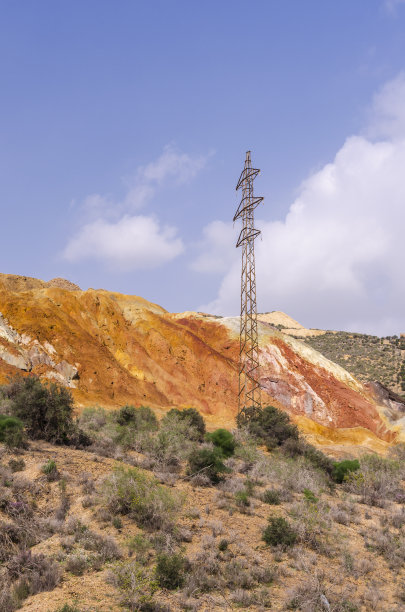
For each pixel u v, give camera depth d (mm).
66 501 13508
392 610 10484
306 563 12266
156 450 21016
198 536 12820
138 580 9562
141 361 65250
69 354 56781
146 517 13031
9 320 58500
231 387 65688
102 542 11297
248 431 37750
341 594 10867
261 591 10414
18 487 13375
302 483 20500
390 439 62188
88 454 18625
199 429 32438
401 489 23875
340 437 60219
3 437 17297
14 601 8633
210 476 18516
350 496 21406
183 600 9469
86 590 9312
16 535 11109
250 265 57125
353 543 14633
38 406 20594
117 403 53125
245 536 13461
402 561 13570
